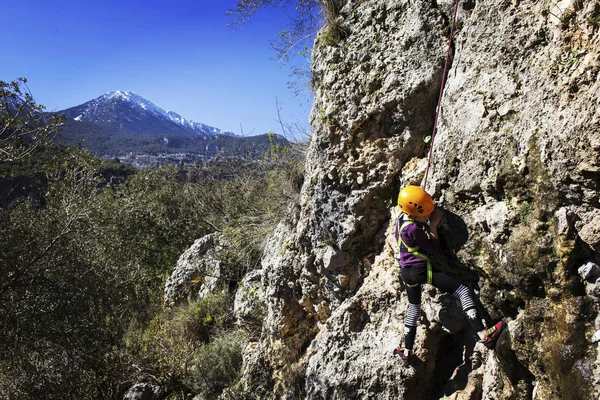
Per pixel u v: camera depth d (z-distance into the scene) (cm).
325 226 498
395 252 426
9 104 861
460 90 363
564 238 290
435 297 404
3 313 830
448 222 367
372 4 456
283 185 717
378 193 449
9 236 874
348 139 460
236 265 931
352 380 438
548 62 304
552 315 299
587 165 274
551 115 296
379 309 449
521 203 316
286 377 549
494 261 333
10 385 837
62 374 852
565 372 288
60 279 910
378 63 441
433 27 412
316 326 562
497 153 329
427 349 405
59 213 1001
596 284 280
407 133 429
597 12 278
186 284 1005
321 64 495
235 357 707
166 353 796
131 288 1134
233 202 1075
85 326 881
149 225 1755
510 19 332
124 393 812
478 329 345
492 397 358
